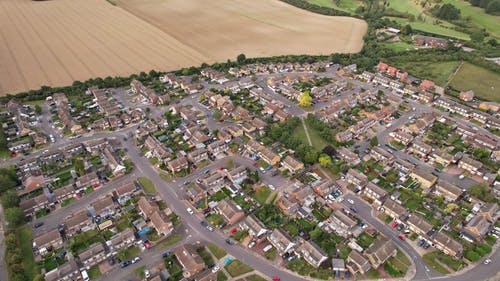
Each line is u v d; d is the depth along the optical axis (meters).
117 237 133.75
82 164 170.00
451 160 179.88
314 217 150.50
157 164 181.00
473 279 124.62
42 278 119.00
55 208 153.88
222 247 136.62
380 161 182.38
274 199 158.88
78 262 129.12
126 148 193.00
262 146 187.12
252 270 127.69
